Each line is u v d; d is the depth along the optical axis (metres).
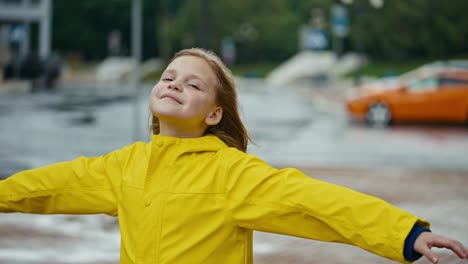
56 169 2.78
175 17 95.69
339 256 6.72
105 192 2.72
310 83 57.56
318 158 13.93
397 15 72.56
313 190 2.38
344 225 2.30
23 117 22.33
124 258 2.63
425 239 2.17
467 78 21.89
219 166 2.56
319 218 2.35
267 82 60.91
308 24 86.75
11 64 38.97
